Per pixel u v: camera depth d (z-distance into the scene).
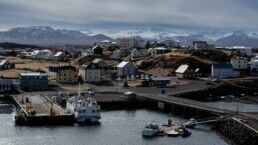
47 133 154.00
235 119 160.00
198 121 169.00
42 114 174.25
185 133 152.00
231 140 147.12
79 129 161.00
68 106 189.25
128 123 172.38
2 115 183.50
